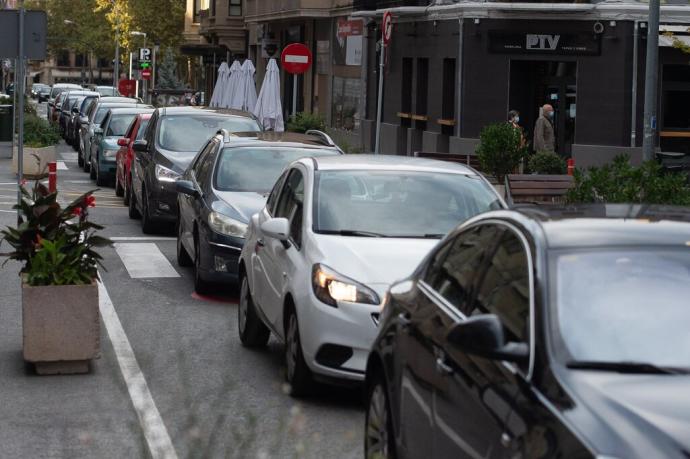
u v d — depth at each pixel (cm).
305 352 1123
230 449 741
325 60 6038
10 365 1306
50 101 9062
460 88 4147
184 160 2472
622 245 688
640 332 630
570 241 689
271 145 1898
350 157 1388
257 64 7588
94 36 14100
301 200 1288
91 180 3978
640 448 521
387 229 1233
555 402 581
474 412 655
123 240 2409
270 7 6575
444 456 704
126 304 1702
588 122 3997
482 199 1296
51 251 1248
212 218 1739
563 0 4003
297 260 1191
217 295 1792
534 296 654
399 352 812
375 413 870
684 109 3981
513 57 4066
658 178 1666
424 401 747
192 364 1318
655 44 2731
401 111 4894
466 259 785
